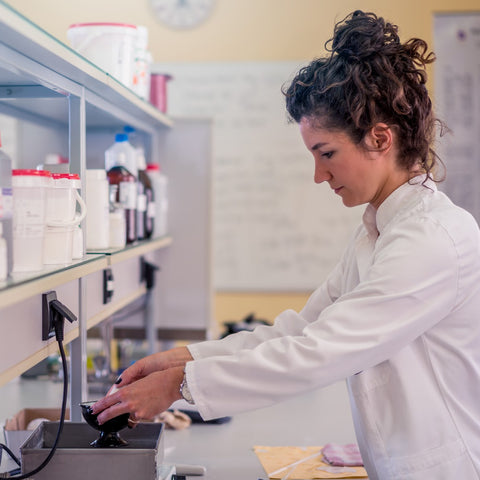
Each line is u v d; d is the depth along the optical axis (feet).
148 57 6.55
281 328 4.61
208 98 13.29
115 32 5.61
